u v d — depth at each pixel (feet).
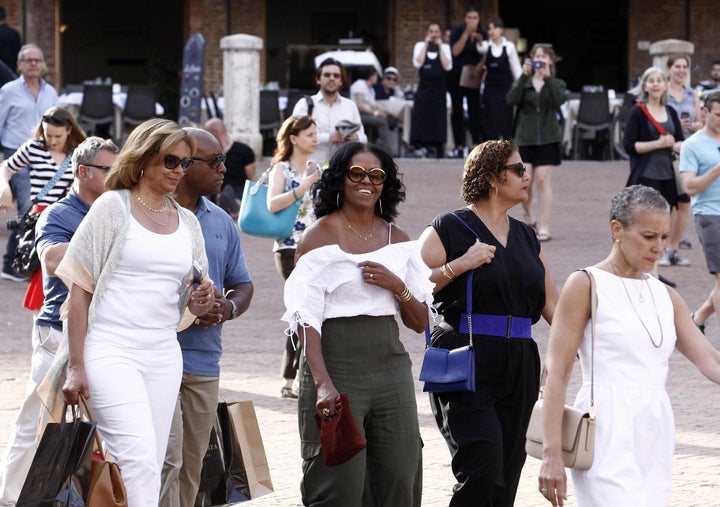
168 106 306.14
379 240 49.57
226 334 101.81
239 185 145.18
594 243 138.92
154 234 47.29
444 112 206.08
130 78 355.97
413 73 288.92
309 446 48.37
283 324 105.91
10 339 99.09
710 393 82.48
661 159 120.78
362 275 48.19
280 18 332.80
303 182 77.30
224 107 203.92
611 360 43.45
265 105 218.18
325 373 46.78
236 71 201.05
